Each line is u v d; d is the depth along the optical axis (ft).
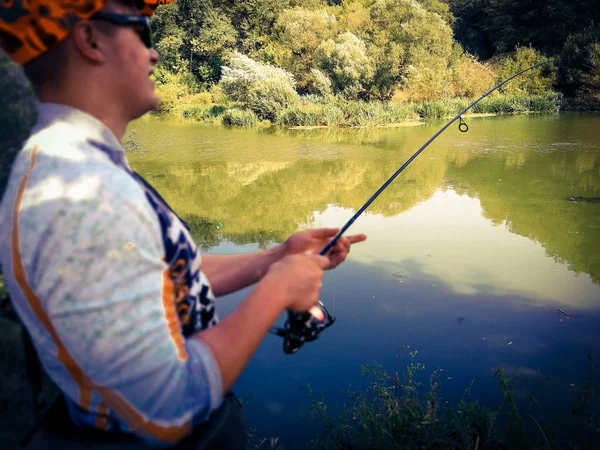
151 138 39.81
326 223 18.48
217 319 2.66
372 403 7.40
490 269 13.93
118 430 2.11
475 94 62.49
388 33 61.82
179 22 76.54
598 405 8.07
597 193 21.68
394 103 54.80
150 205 2.03
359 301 11.93
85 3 1.98
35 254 1.73
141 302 1.79
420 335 10.43
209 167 28.71
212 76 75.31
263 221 18.93
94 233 1.74
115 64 2.13
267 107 50.75
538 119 48.01
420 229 17.47
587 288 12.78
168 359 1.84
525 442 6.24
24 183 1.85
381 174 26.37
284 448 7.01
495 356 9.72
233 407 2.65
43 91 2.11
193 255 2.34
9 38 1.99
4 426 3.03
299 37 67.10
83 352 1.75
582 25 80.28
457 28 102.06
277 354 9.70
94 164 1.87
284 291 2.32
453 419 6.45
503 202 20.68
